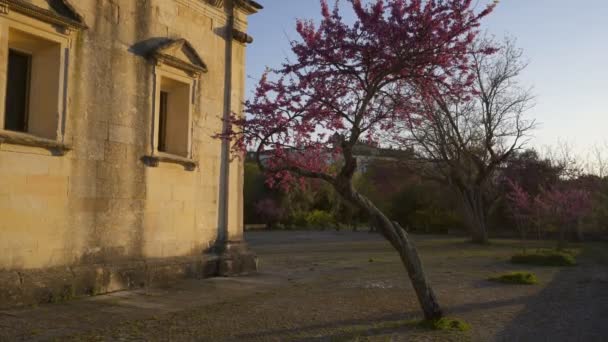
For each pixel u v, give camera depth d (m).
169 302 9.89
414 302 10.01
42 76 9.95
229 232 14.45
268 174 9.34
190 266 12.86
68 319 8.18
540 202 23.16
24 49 9.82
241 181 15.09
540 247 24.20
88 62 10.55
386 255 21.36
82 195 10.38
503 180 31.06
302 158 9.16
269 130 8.32
